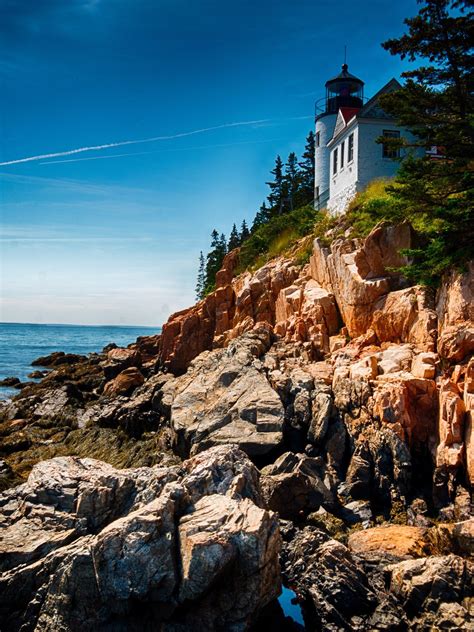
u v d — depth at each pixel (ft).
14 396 131.44
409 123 65.16
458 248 57.98
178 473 45.80
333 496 52.42
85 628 33.22
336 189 123.34
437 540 42.37
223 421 64.90
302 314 83.97
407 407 53.11
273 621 35.58
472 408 47.60
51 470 47.67
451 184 60.70
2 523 41.73
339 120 124.57
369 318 72.23
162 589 33.06
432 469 51.44
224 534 33.91
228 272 157.99
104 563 33.45
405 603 34.73
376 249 72.79
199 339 114.93
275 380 68.54
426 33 61.77
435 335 59.36
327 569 37.78
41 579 36.32
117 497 42.34
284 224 138.62
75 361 214.28
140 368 126.00
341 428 58.54
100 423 87.71
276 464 56.39
